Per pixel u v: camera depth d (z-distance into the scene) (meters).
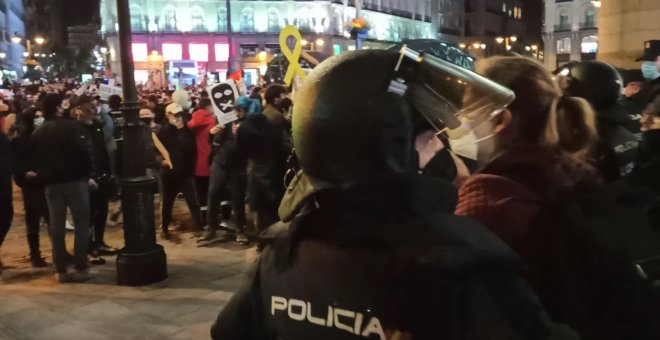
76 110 7.16
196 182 8.49
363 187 1.04
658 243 1.53
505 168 1.61
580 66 2.50
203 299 5.53
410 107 1.12
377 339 1.01
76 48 89.88
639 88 4.23
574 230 1.50
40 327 4.94
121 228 8.73
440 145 1.23
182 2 66.62
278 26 68.69
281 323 1.16
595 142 2.14
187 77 41.00
